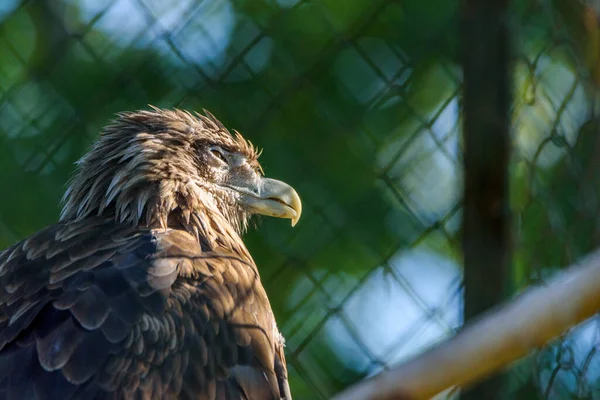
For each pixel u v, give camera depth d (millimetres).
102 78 11008
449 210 11438
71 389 7625
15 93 11078
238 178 10578
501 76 11242
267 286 11469
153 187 9719
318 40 11500
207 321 8391
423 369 7234
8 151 10914
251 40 11281
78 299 8062
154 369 7934
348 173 11570
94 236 9039
